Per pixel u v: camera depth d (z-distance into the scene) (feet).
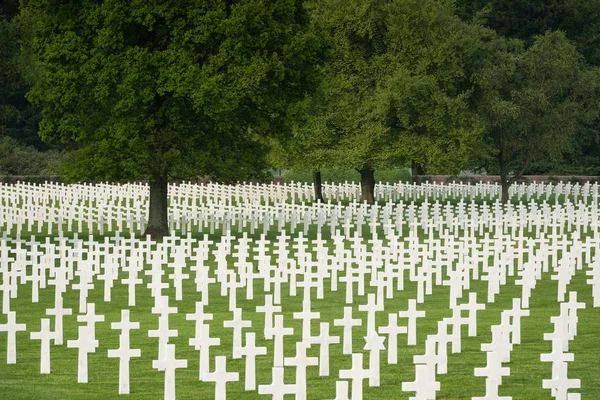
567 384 69.21
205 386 84.07
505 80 330.75
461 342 103.91
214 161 224.33
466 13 463.01
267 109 228.84
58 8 219.61
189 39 214.90
